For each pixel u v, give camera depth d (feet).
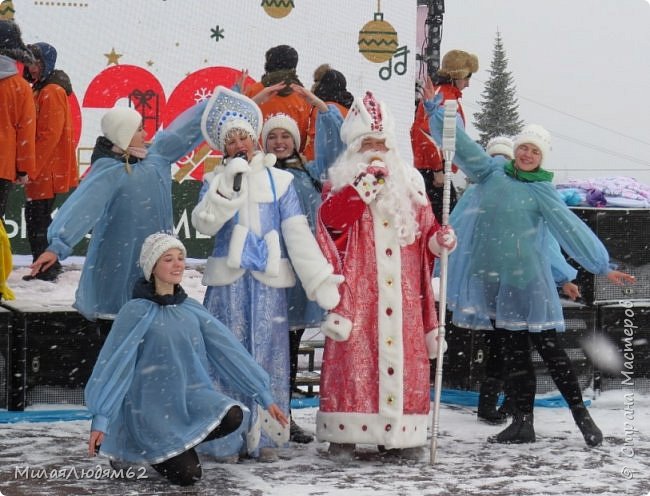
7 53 28.02
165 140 20.63
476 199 22.20
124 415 17.47
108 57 32.91
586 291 24.98
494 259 21.54
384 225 19.54
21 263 32.14
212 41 33.50
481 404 23.02
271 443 19.25
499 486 17.57
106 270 20.06
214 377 19.02
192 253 33.35
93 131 32.91
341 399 19.20
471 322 21.94
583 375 24.89
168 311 17.78
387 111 19.92
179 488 17.08
